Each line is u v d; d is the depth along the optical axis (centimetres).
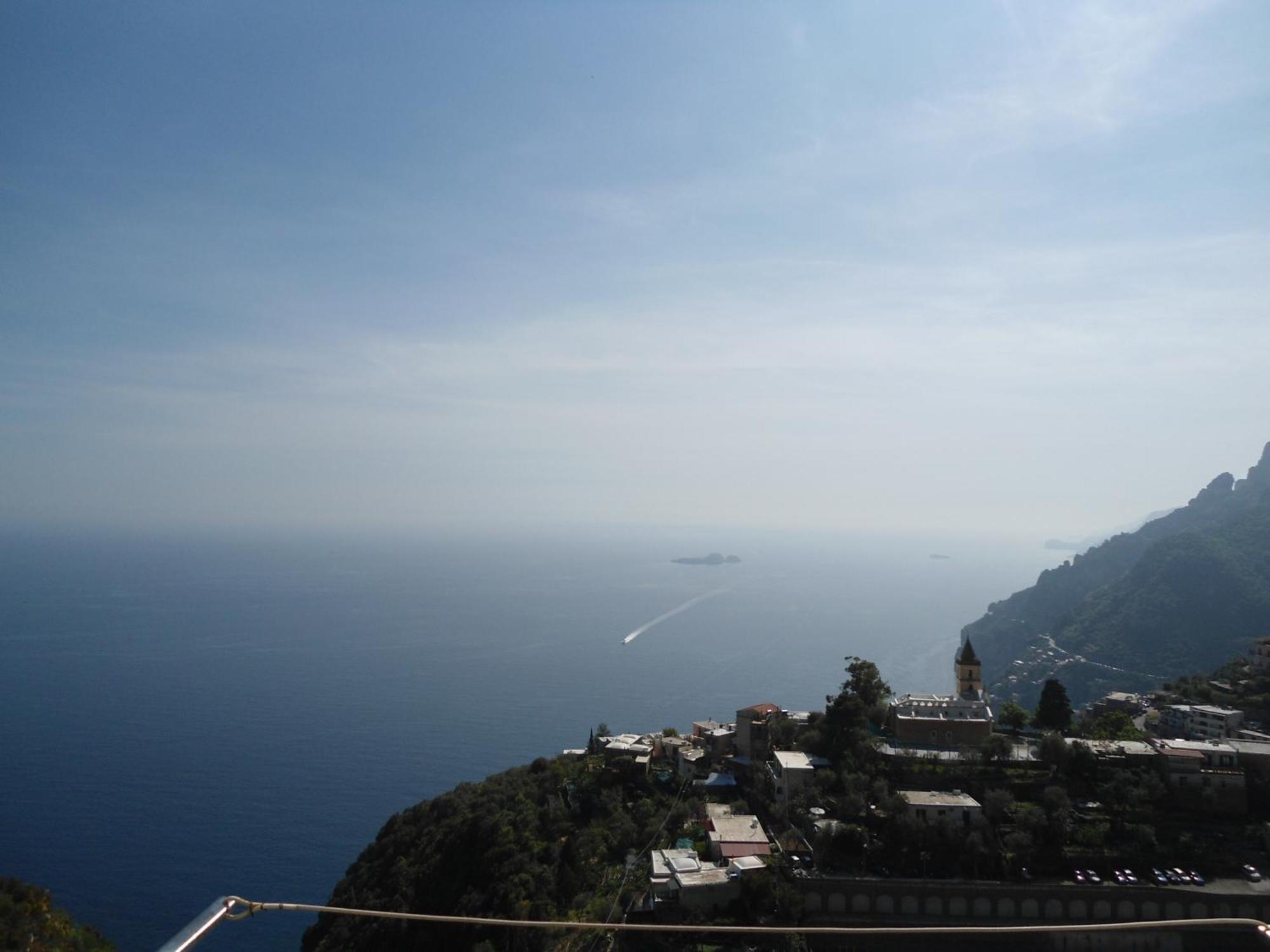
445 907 10431
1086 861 9519
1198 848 9662
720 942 8594
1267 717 13850
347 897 11894
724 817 10738
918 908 9012
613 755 13150
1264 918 8819
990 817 9912
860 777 10638
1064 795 10144
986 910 8994
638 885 9538
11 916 7212
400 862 11812
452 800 13050
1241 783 10288
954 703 12544
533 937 9181
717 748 13088
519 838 10912
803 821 10294
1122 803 10212
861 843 9669
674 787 12212
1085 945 8844
